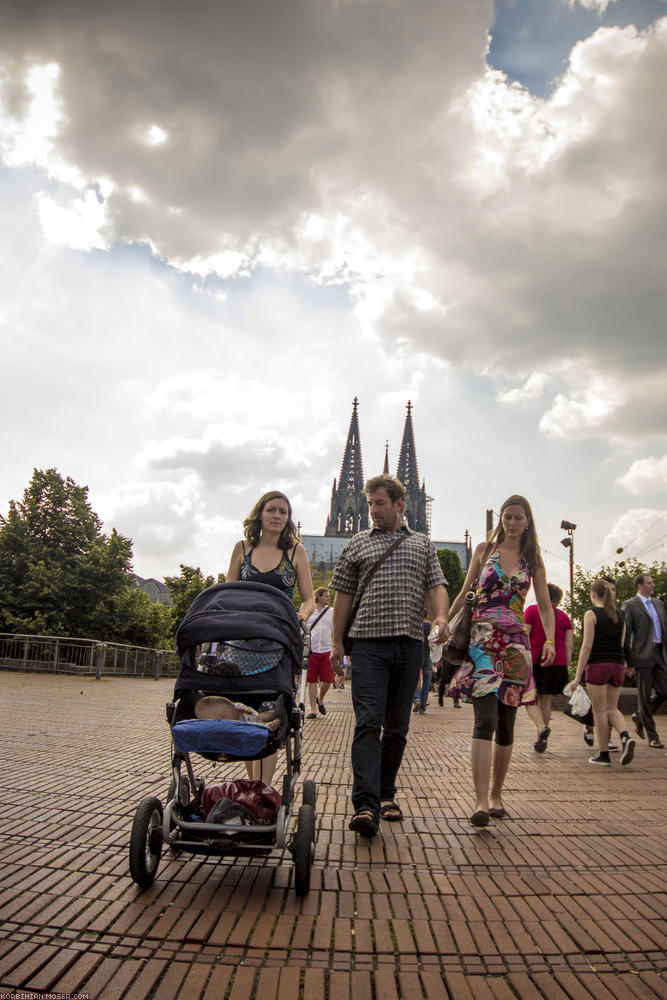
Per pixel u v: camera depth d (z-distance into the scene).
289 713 3.84
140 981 2.58
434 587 5.02
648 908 3.43
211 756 3.43
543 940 3.05
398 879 3.74
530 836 4.66
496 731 5.11
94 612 37.50
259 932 3.01
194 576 58.44
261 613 3.80
